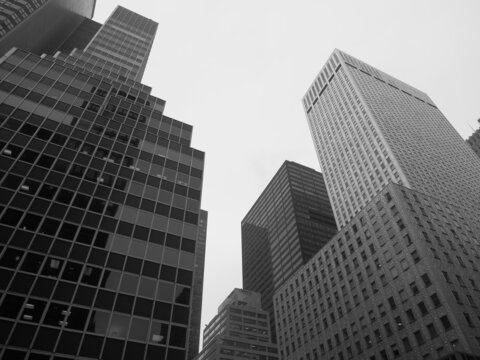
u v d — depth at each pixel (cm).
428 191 10362
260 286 17388
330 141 15112
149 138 5334
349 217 11931
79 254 3403
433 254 5862
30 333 2730
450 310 5019
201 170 5300
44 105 4838
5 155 3859
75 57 8406
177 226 4259
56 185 3884
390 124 13150
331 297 7594
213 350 12775
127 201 4200
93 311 3070
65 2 11662
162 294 3491
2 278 2912
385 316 6050
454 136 15275
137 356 2977
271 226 18875
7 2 8519
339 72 17388
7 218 3312
